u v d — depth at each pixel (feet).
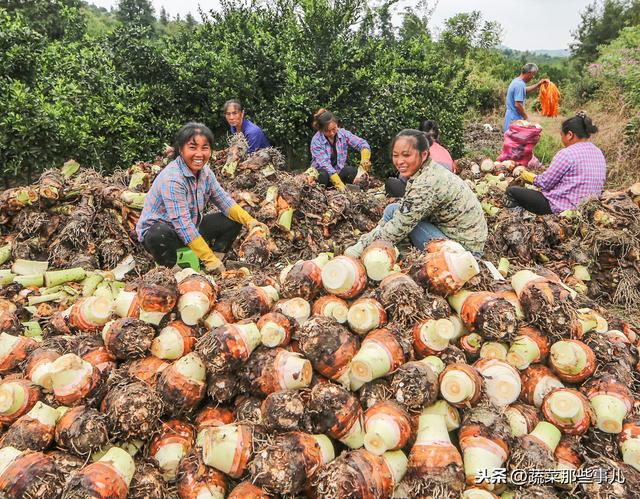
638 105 38.24
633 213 17.01
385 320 8.76
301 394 7.89
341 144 23.80
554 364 8.78
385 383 8.09
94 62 28.27
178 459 7.54
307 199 18.38
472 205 12.53
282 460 6.87
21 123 21.47
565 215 18.10
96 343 8.95
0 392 7.68
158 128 28.17
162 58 30.01
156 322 8.79
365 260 9.52
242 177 18.97
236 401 8.37
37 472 6.63
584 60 97.09
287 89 28.30
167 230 13.73
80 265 14.69
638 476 7.68
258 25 33.42
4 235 16.08
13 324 10.19
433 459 7.08
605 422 8.23
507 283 10.18
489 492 7.07
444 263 9.02
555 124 51.65
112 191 16.20
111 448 7.16
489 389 8.37
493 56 73.82
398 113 29.45
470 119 53.36
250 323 8.36
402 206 12.10
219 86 29.19
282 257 16.84
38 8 47.85
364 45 32.63
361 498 6.63
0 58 24.39
